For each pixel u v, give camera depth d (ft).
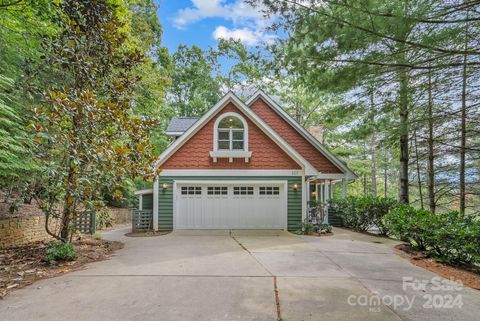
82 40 23.75
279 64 18.35
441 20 14.01
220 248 24.54
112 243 26.91
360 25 14.25
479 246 18.08
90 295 13.32
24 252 21.17
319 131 59.82
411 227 23.79
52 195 20.12
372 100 22.77
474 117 30.17
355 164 80.12
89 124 19.98
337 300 12.96
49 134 18.21
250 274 16.67
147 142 24.43
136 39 48.03
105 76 25.70
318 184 51.55
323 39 15.38
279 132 46.50
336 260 20.52
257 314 11.42
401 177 34.86
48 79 24.94
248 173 36.58
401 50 15.01
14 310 11.71
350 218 38.45
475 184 42.24
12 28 25.25
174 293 13.60
